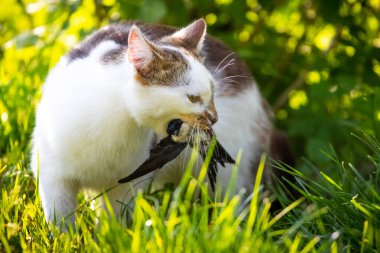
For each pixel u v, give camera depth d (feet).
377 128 19.08
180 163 15.25
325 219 12.53
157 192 14.62
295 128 19.69
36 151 13.69
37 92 17.60
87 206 13.50
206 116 12.22
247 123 15.94
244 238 10.61
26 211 12.69
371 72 20.51
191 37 13.37
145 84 12.09
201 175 11.59
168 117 12.39
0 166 14.88
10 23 22.67
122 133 13.01
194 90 12.05
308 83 21.81
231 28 22.15
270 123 17.69
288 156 18.28
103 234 11.14
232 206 11.03
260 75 22.25
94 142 12.93
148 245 10.59
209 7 21.44
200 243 10.44
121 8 19.90
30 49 20.81
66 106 12.80
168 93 12.05
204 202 11.84
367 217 11.81
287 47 22.27
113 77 12.60
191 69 12.19
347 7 20.94
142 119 12.52
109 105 12.64
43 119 13.29
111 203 14.30
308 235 11.94
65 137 12.85
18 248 11.81
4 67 20.75
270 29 22.11
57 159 13.19
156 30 15.16
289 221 13.06
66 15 20.11
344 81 19.99
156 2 18.53
